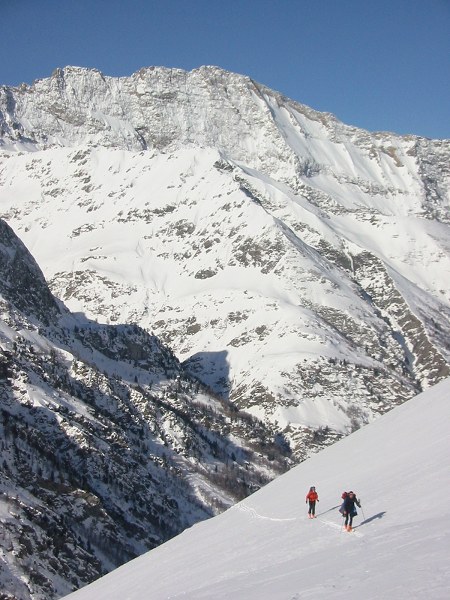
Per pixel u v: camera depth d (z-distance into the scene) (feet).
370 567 135.95
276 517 238.48
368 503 199.82
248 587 156.76
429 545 138.21
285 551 187.21
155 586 217.15
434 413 274.57
